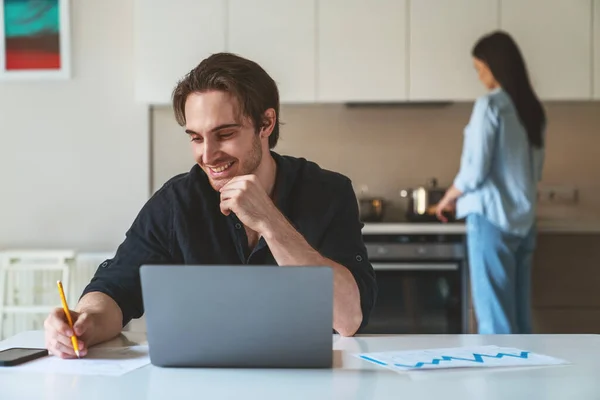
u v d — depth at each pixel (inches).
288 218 73.5
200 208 73.3
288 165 74.4
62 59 178.5
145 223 73.8
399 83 167.3
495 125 140.6
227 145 65.8
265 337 53.1
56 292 170.2
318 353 53.2
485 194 141.3
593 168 182.2
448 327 156.7
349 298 65.4
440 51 166.9
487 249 141.6
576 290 161.2
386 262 157.0
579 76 167.2
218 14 167.3
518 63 142.9
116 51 179.0
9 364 54.7
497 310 141.3
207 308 53.2
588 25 166.7
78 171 180.2
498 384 49.1
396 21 166.7
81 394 46.4
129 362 55.9
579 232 160.9
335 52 167.2
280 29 167.0
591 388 48.1
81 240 180.1
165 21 167.3
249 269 52.7
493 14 166.7
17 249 179.9
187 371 52.8
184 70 167.6
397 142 182.5
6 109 180.1
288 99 167.3
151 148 181.0
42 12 178.2
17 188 180.2
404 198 182.1
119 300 69.5
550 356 57.9
